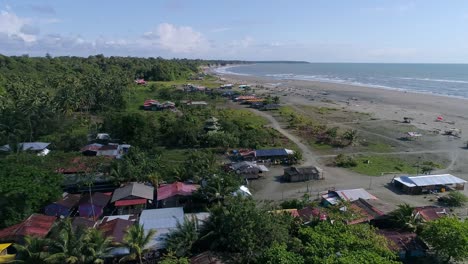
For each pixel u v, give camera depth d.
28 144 93.25
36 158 75.38
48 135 107.75
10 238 51.16
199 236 49.25
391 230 55.22
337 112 162.38
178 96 186.38
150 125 108.75
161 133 110.75
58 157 79.88
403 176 81.38
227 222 47.69
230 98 198.38
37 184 60.69
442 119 146.88
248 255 44.56
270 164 94.06
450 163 94.88
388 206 64.31
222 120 122.38
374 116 154.38
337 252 36.44
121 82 186.50
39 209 60.62
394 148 108.12
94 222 57.00
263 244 45.00
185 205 66.38
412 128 132.38
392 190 77.69
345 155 100.81
